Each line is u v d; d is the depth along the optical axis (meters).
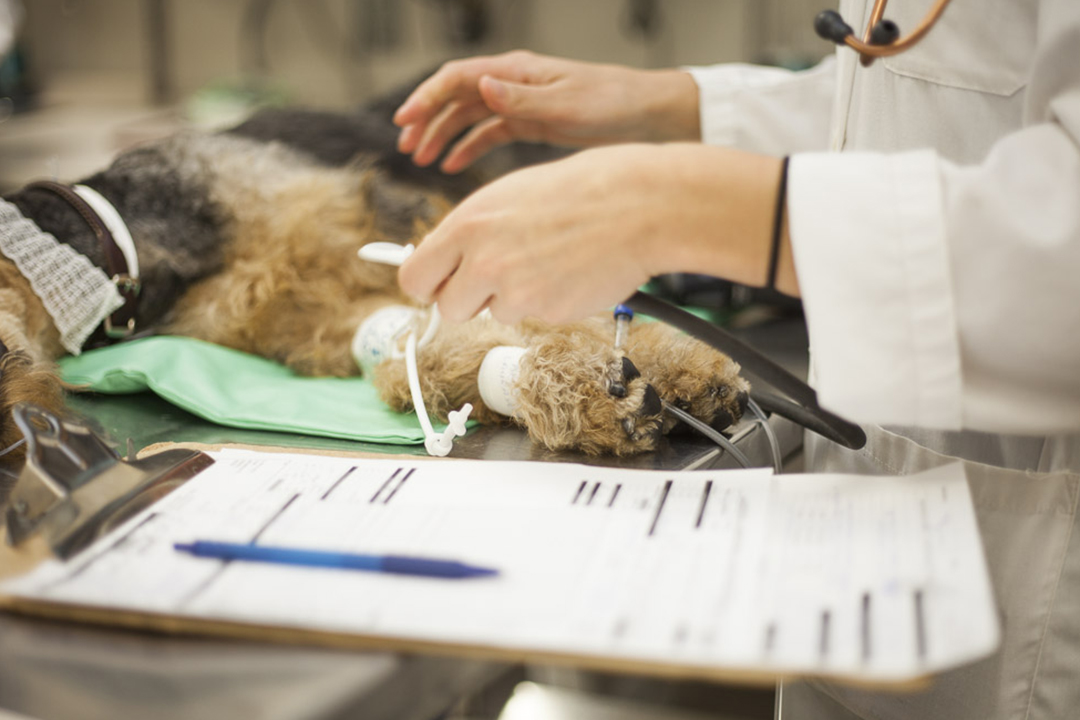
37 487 0.66
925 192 0.65
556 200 0.71
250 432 0.95
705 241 0.69
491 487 0.72
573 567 0.59
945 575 0.56
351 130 1.62
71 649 0.55
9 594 0.57
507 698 1.51
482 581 0.58
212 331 1.26
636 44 2.84
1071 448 0.83
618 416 0.81
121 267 1.15
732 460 0.85
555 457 0.83
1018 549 0.84
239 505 0.70
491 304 0.75
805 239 0.65
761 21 2.70
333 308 1.27
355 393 1.07
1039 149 0.66
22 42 3.47
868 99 0.95
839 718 1.01
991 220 0.64
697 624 0.52
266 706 0.49
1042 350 0.64
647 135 1.29
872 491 0.69
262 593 0.56
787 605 0.54
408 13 3.16
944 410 0.66
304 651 0.53
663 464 0.80
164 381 1.04
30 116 3.04
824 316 0.65
